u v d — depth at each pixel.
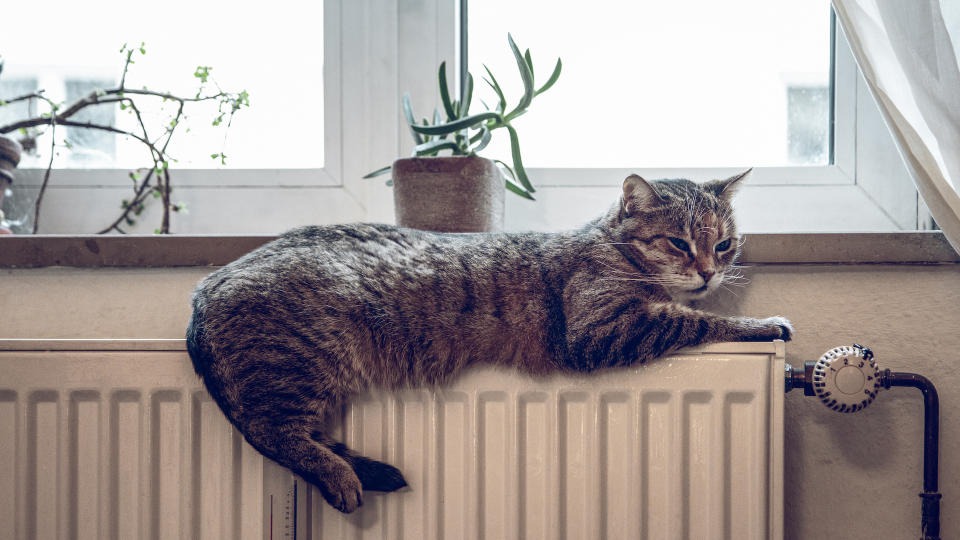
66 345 1.08
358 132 1.54
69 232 1.54
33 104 1.57
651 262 1.25
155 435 1.08
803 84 1.52
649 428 1.08
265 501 1.10
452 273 1.18
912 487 1.24
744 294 1.29
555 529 1.08
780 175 1.50
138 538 1.08
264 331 1.09
